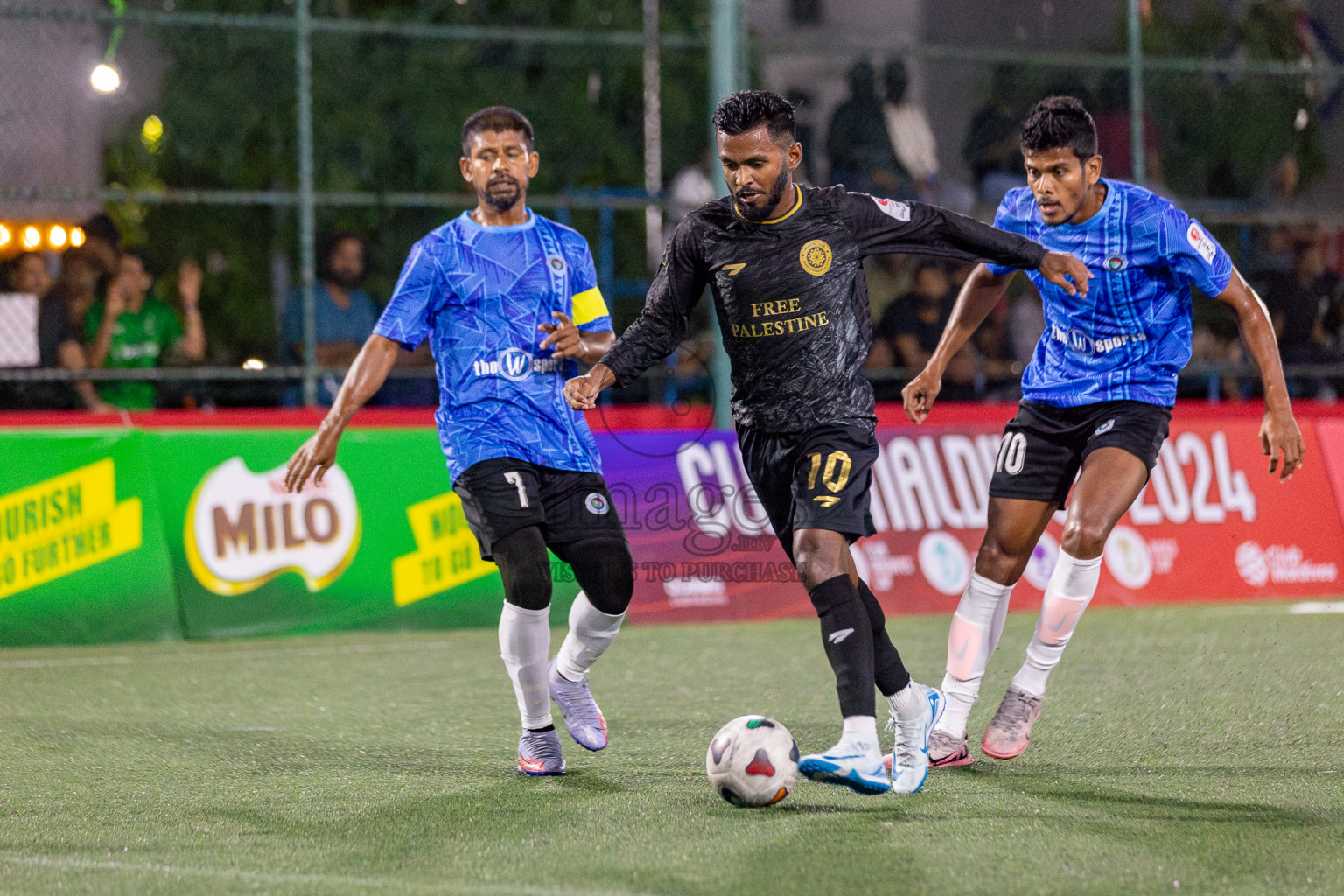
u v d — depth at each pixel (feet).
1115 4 98.17
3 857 29.99
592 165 104.12
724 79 76.74
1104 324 38.75
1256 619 72.23
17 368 76.28
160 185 92.17
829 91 99.96
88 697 52.60
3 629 66.23
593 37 82.79
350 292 84.07
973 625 38.73
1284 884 26.84
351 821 32.71
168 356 81.66
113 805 34.68
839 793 35.06
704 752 41.01
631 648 64.23
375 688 54.29
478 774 38.22
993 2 100.22
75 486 67.92
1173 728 43.62
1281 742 41.29
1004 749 38.29
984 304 41.09
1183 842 29.96
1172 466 80.48
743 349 35.09
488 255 38.88
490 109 39.34
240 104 94.79
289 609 69.82
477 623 72.23
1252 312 38.70
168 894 27.12
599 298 40.60
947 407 83.92
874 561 76.33
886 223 35.24
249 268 98.89
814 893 26.32
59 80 78.02
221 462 69.97
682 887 26.84
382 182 100.53
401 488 72.08
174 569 68.85
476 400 38.47
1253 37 98.94
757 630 70.59
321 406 80.59
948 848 29.53
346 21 78.13
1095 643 63.77
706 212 35.17
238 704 50.70
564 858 29.07
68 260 77.36
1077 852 29.14
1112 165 90.43
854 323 34.99
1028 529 39.11
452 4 101.65
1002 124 91.40
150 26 85.61
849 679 32.55
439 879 27.71
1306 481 83.05
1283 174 95.04
